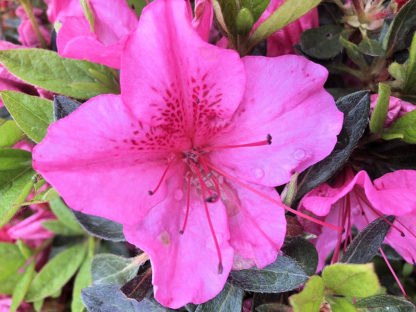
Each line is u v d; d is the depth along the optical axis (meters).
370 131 0.12
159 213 0.11
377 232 0.11
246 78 0.10
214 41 0.13
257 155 0.11
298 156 0.11
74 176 0.09
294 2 0.10
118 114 0.09
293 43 0.13
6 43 0.13
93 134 0.09
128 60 0.09
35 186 0.12
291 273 0.11
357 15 0.12
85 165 0.09
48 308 0.17
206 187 0.11
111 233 0.13
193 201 0.11
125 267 0.13
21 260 0.16
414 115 0.11
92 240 0.16
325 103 0.10
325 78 0.10
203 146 0.11
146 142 0.10
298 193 0.11
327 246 0.13
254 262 0.11
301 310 0.10
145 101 0.09
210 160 0.11
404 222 0.12
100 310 0.12
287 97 0.10
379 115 0.11
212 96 0.10
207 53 0.09
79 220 0.13
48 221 0.16
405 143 0.13
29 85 0.14
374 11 0.12
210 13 0.10
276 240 0.10
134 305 0.12
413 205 0.09
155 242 0.10
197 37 0.09
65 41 0.11
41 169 0.09
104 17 0.12
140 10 0.12
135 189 0.10
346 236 0.12
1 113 0.16
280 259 0.11
